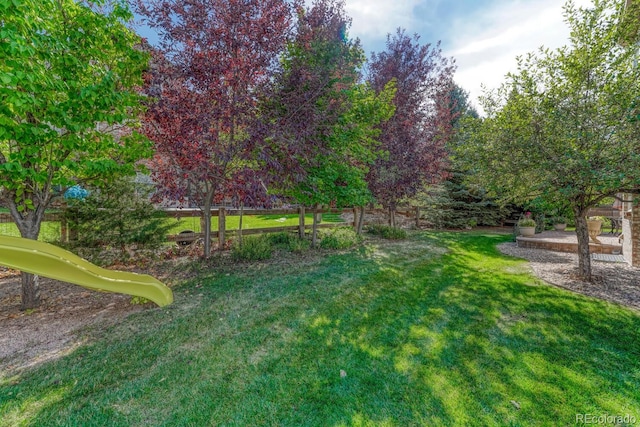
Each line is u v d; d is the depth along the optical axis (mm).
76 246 4797
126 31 3846
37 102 2670
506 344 2779
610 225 11039
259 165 5023
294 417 1881
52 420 1819
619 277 4836
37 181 3088
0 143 3504
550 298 3939
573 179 3898
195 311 3480
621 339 2848
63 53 3021
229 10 4402
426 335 2959
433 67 9289
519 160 4289
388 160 8109
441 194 11773
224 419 1856
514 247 7754
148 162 5211
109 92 3273
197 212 6723
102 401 1986
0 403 1949
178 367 2381
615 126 3711
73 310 3494
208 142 4480
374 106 6875
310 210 8945
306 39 5160
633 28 3758
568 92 3990
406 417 1893
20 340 2775
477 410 1958
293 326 3135
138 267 5281
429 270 5348
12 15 2387
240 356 2559
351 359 2533
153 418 1855
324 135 5684
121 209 4988
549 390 2146
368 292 4188
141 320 3229
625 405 1993
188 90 4395
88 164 3438
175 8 4262
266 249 6211
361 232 9117
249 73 4539
